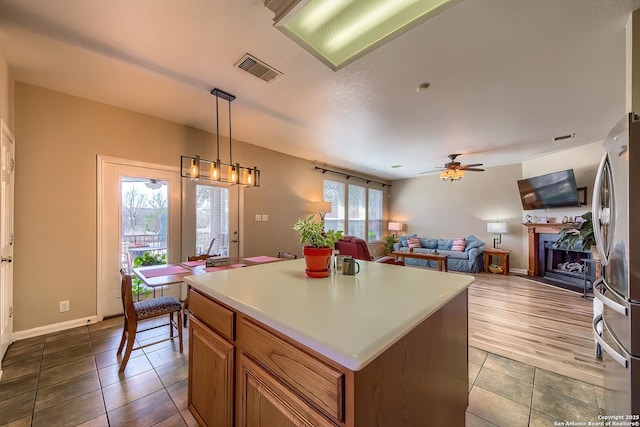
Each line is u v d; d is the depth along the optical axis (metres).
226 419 1.18
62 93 2.69
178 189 3.54
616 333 1.31
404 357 0.94
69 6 1.58
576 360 2.18
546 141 4.27
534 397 1.73
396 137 4.08
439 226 7.25
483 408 1.63
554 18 1.65
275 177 4.90
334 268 1.73
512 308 3.45
